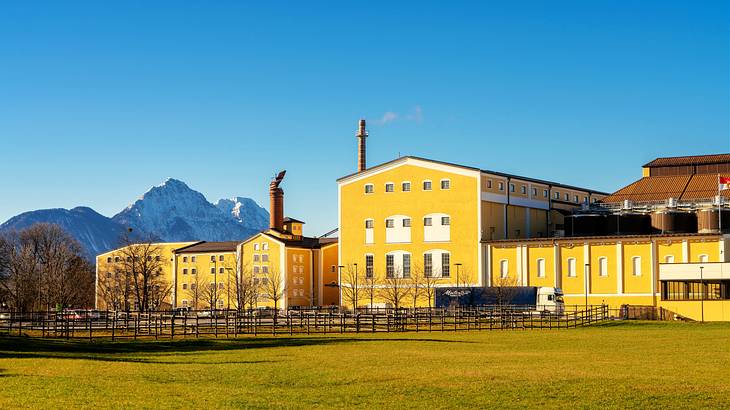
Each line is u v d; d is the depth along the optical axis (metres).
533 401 36.22
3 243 183.12
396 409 34.38
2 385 40.09
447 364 51.66
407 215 151.62
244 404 35.16
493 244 142.62
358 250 155.88
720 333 84.06
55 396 36.78
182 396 37.16
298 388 40.16
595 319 107.69
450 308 116.88
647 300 129.38
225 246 195.38
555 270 136.62
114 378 43.44
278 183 192.50
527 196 155.62
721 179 133.75
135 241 173.88
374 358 56.47
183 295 198.25
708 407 34.81
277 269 180.00
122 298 184.75
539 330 92.25
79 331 86.25
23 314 107.69
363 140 180.88
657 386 40.16
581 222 145.25
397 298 141.12
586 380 42.34
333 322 99.00
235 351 64.50
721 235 124.50
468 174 146.12
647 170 158.00
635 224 141.00
